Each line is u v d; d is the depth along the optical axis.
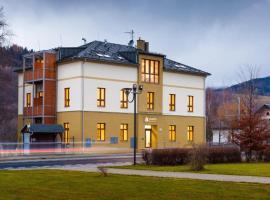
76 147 54.16
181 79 65.75
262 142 37.69
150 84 61.72
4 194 17.25
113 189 18.25
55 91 58.88
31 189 18.52
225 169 28.08
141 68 60.94
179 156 33.53
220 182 20.22
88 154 53.12
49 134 56.31
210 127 98.75
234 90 124.06
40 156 48.66
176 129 64.62
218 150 35.16
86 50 58.91
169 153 33.22
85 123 55.34
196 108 67.38
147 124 61.03
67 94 57.44
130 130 59.41
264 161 37.47
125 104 59.22
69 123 56.69
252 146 37.47
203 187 18.55
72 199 16.08
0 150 48.62
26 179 22.19
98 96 56.88
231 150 35.94
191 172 26.16
